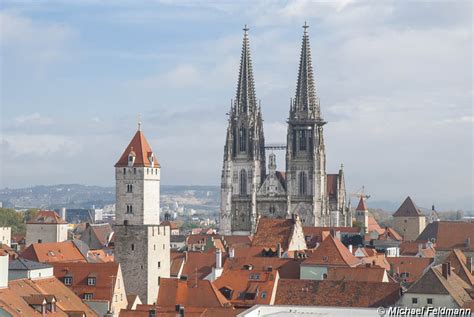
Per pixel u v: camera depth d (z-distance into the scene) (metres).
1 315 176.25
